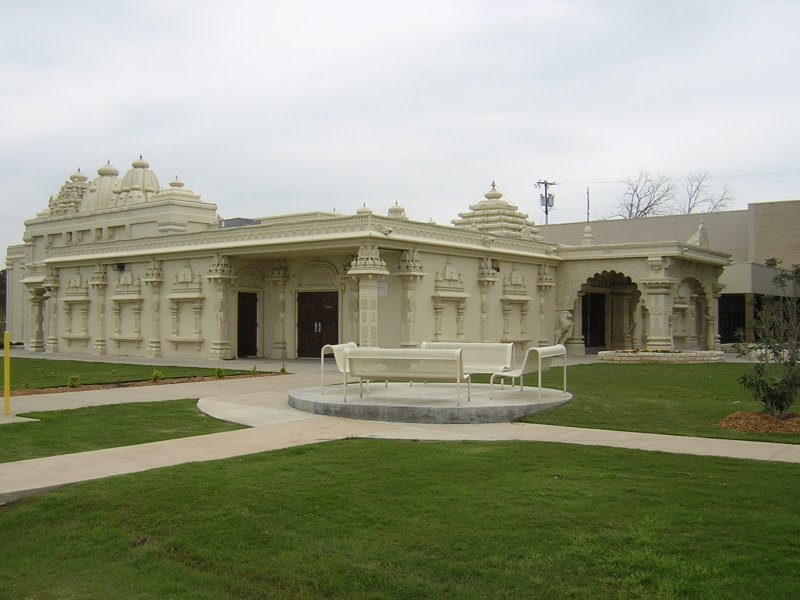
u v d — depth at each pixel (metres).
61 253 31.48
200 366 22.19
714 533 5.82
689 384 16.75
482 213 29.58
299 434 10.21
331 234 21.66
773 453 8.87
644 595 4.85
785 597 4.71
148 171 34.91
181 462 8.45
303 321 25.05
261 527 6.24
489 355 14.01
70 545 6.09
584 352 29.83
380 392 13.60
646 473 7.79
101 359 26.41
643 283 27.38
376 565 5.44
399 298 22.61
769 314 11.48
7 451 9.15
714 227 40.88
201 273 25.56
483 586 5.07
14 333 41.94
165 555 5.88
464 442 9.58
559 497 6.85
